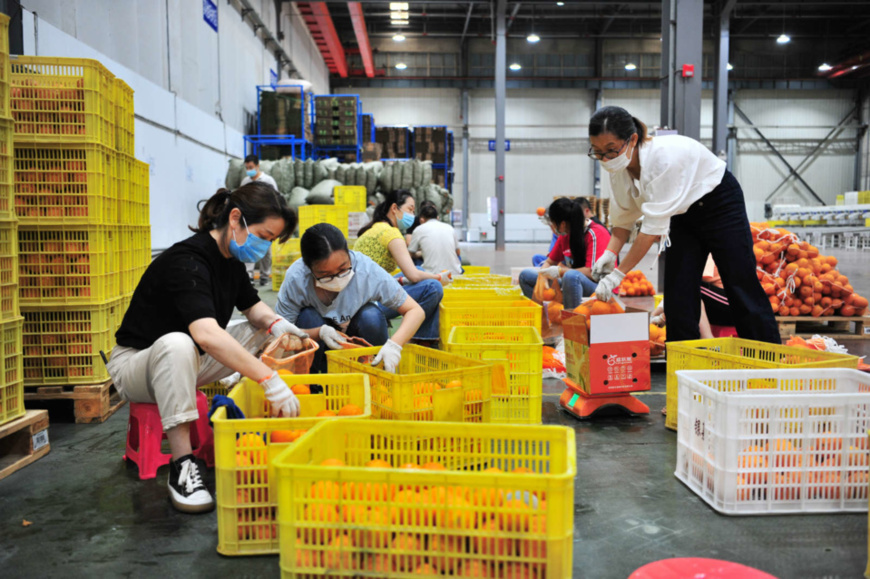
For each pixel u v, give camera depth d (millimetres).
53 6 5609
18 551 1592
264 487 1565
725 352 2797
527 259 13727
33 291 2744
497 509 1196
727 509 1770
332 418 1526
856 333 4609
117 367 2016
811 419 1784
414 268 3525
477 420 2119
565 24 21844
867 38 21703
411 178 11867
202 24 9867
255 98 13297
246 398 1980
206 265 1984
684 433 2025
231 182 10656
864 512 1795
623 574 1455
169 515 1805
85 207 2748
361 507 1233
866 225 18016
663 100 6598
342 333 2654
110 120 2965
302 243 2328
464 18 21031
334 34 18844
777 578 1395
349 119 13820
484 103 22938
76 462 2236
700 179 2654
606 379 2670
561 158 23172
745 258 2730
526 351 2525
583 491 1952
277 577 1461
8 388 2201
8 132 2209
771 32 21859
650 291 6449
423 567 1238
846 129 23062
